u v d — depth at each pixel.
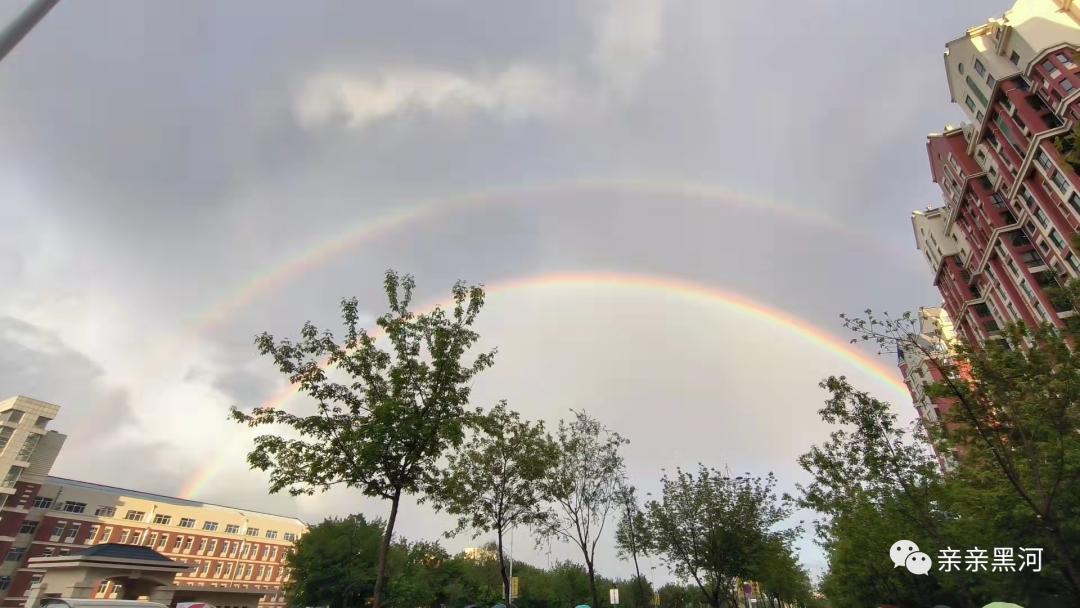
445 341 17.77
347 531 69.06
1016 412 16.66
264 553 120.56
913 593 32.91
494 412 26.42
